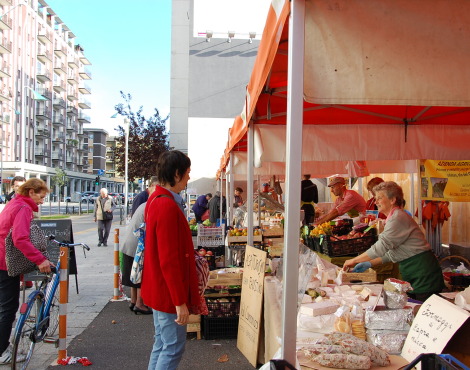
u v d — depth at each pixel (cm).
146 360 456
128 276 634
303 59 205
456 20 214
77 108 9306
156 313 309
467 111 533
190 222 1388
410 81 211
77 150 9538
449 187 616
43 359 460
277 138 599
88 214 3859
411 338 253
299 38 204
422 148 593
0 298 402
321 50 208
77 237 1767
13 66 6306
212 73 2311
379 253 410
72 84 9025
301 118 206
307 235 643
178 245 296
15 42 6344
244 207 941
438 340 234
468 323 240
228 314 525
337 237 594
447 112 543
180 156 314
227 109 2312
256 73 316
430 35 213
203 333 538
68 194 8850
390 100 210
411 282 403
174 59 2809
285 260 211
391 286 286
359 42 210
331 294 361
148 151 3212
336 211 762
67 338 527
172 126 2805
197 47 2306
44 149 7688
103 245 1433
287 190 209
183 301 286
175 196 310
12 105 6331
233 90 2320
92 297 740
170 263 286
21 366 418
